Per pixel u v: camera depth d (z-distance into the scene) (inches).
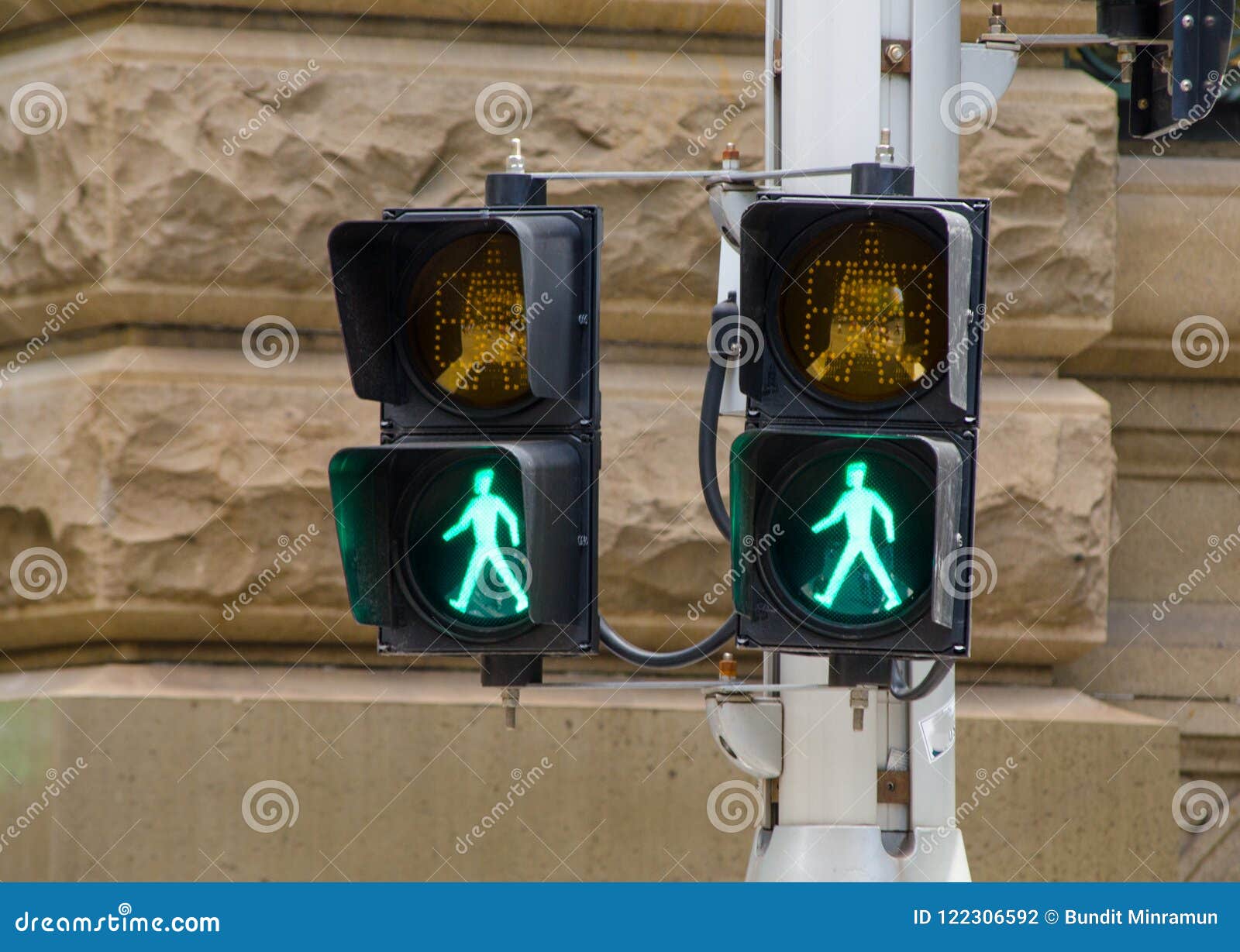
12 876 554.3
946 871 373.4
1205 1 374.0
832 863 370.0
